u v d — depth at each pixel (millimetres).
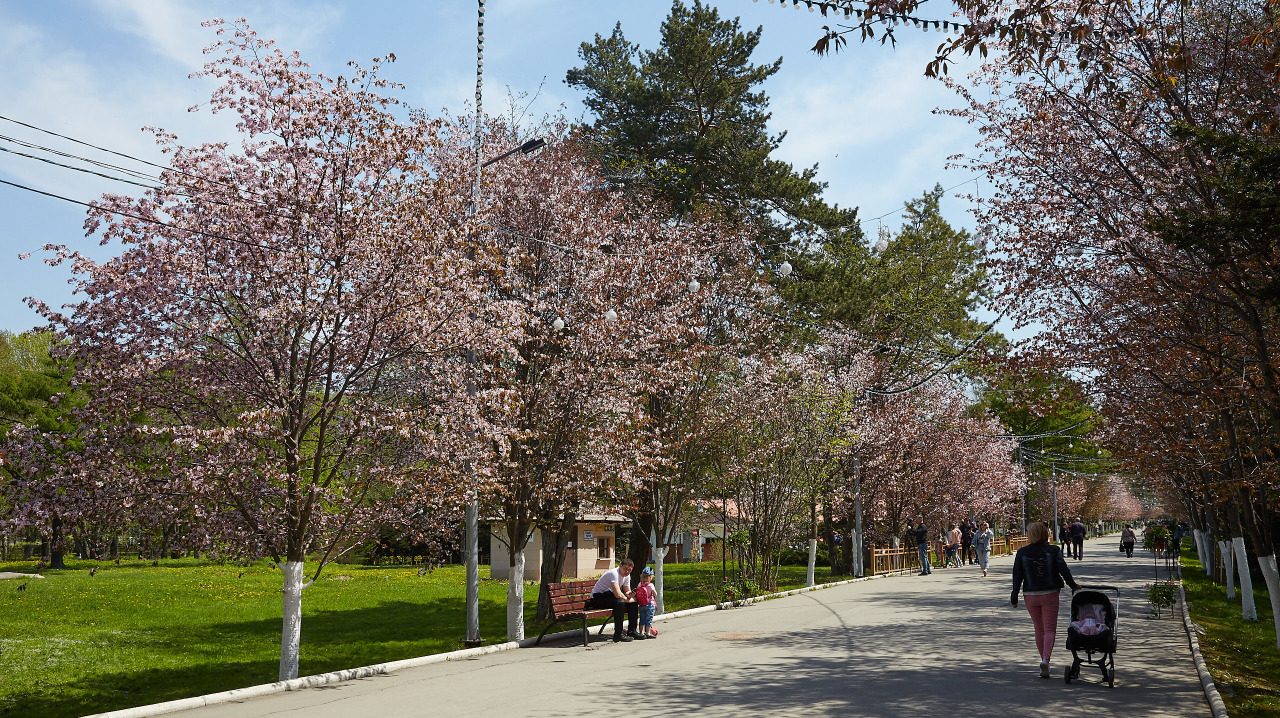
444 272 12977
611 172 28828
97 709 11391
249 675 13711
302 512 12312
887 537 42219
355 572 42656
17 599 28172
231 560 12844
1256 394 11570
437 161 19984
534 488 16500
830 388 28188
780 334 29422
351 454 13008
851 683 10758
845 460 34188
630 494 20297
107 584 32781
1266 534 14180
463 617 23391
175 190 12227
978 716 8719
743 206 32906
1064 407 15539
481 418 13945
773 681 11023
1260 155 9281
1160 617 18578
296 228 12516
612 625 19125
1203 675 11000
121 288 11797
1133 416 15242
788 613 20688
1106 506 105812
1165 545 42438
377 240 12438
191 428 11055
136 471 11602
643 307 20453
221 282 12117
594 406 17406
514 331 14266
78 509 11516
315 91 13000
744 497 26781
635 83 33000
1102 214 13289
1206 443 14188
